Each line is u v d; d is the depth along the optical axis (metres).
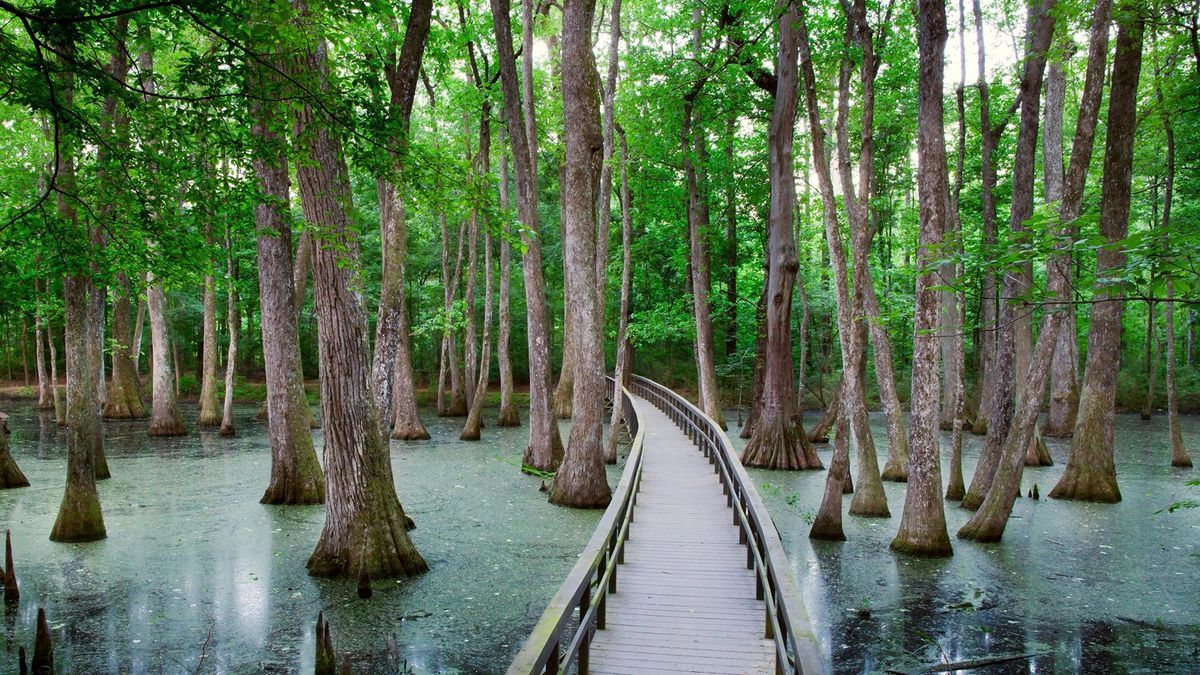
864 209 12.51
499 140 26.36
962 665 7.16
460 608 8.69
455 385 32.84
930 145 10.23
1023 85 14.47
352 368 9.80
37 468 18.02
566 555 10.88
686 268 32.59
